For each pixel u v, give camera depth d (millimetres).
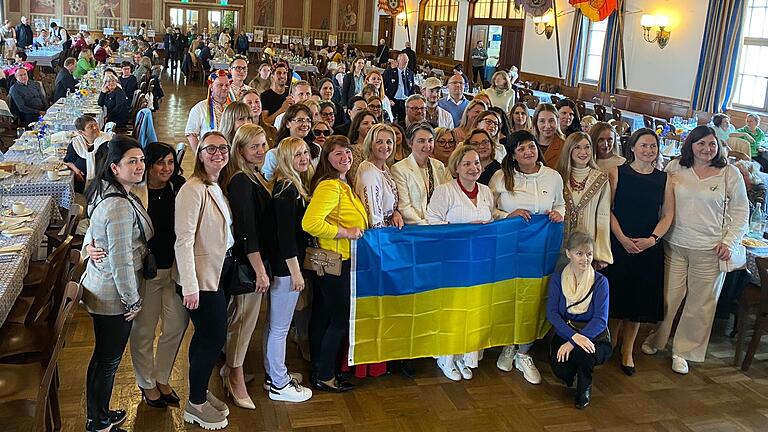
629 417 3859
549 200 4176
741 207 4258
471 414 3793
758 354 4738
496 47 19781
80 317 4691
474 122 5035
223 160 3182
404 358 4031
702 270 4332
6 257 3711
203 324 3318
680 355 4453
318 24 27750
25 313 3674
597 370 4398
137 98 10219
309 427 3559
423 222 4043
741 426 3830
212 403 3594
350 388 3955
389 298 3893
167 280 3350
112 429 3408
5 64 13219
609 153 4559
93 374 3234
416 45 23906
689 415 3918
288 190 3424
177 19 26234
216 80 5527
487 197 4145
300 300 3951
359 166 3898
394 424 3645
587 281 3977
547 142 4836
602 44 14336
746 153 8516
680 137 8805
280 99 6598
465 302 4070
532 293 4238
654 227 4305
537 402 3965
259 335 4539
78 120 5965
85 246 3109
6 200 4828
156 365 3576
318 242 3746
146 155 3166
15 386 2984
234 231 3338
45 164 5883
